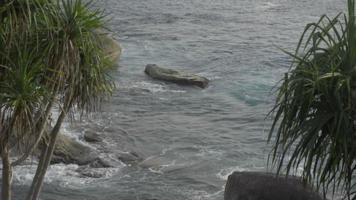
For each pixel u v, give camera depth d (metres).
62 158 21.64
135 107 29.91
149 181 21.03
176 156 23.48
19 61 8.91
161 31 50.41
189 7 63.16
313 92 6.99
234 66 39.25
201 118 28.80
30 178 20.06
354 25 7.18
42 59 9.18
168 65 39.84
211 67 39.31
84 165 21.72
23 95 8.94
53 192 19.86
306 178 7.63
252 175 14.77
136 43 45.69
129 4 62.31
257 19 57.50
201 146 24.78
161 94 32.53
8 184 10.08
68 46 9.27
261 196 14.23
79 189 20.19
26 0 8.84
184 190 20.55
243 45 45.62
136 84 34.12
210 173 21.95
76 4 9.36
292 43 46.31
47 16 9.20
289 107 7.31
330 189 17.12
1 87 9.00
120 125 26.81
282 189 14.18
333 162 7.40
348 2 7.24
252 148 24.59
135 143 24.83
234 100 31.83
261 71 37.97
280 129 7.45
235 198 14.58
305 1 68.62
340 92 7.09
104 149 23.61
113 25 51.97
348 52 7.15
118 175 21.33
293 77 7.31
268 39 47.97
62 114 10.23
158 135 25.97
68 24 9.35
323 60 7.37
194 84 34.06
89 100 10.03
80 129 25.50
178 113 29.52
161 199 19.88
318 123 7.13
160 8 61.53
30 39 9.18
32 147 9.86
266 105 30.81
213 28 52.62
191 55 42.50
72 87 9.57
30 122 9.18
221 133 26.52
